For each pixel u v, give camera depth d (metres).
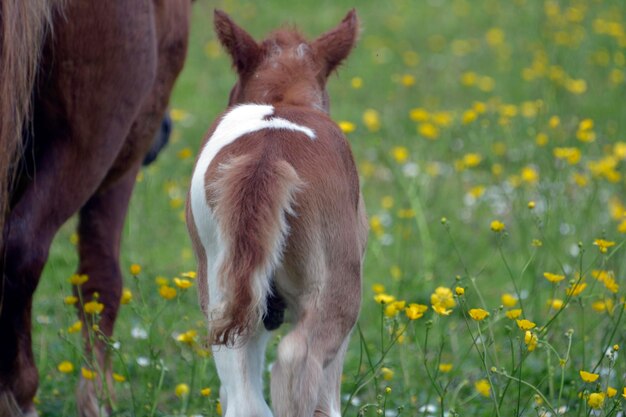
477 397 8.70
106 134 7.45
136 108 7.62
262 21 27.11
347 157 6.50
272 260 5.76
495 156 14.43
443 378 8.99
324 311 6.07
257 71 7.38
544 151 13.19
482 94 19.88
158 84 8.78
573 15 22.19
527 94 18.95
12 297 7.12
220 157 6.19
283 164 5.92
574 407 8.24
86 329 8.73
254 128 6.32
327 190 6.08
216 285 6.01
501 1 28.73
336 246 6.12
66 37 7.09
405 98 20.02
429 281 11.20
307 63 7.35
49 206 7.23
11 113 6.70
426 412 7.64
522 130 15.29
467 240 12.92
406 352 9.41
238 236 5.70
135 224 13.12
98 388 8.38
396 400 8.62
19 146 6.96
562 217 11.98
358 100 19.94
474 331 10.28
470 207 13.63
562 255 11.66
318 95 7.28
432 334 10.41
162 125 10.07
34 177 7.20
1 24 6.62
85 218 8.88
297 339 5.83
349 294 6.22
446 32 26.69
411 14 28.98
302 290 6.07
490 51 23.48
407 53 23.09
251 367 6.11
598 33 21.56
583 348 8.17
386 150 15.67
